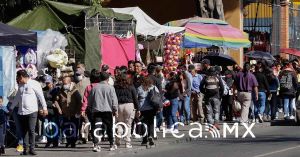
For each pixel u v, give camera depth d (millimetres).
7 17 28812
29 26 25531
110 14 25953
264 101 26984
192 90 26016
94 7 25375
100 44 25438
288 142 20438
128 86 19297
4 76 20141
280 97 27859
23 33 19734
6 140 19875
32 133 17969
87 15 25203
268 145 19641
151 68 21688
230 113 27453
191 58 31000
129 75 21094
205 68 26797
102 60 25625
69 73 20969
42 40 24141
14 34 19531
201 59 31422
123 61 26500
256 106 26984
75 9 25562
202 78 25328
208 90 23719
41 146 20156
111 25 26250
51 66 23578
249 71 25828
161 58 29594
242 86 25688
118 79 19344
